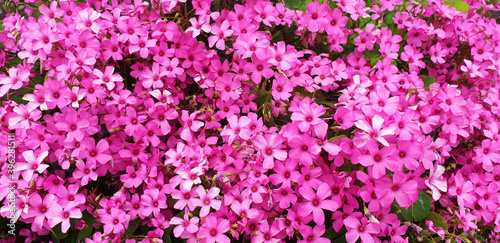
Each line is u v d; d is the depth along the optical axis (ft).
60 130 0.82
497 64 0.99
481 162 0.91
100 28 0.87
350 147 0.77
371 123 0.79
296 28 1.01
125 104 0.86
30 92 0.92
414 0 1.05
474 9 1.11
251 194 0.78
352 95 0.91
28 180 0.79
